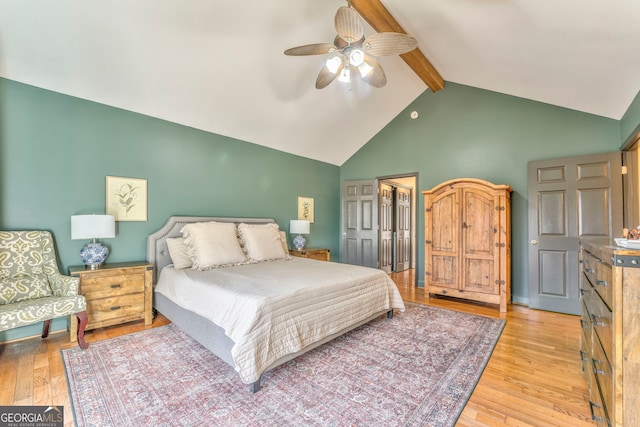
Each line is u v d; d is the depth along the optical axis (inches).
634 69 98.0
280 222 200.4
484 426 64.0
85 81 113.7
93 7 91.4
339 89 165.9
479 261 151.2
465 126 179.3
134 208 133.5
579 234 136.5
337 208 245.6
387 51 95.0
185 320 105.3
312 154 218.1
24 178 107.0
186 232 136.3
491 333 114.5
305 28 120.9
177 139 148.2
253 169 183.5
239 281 102.3
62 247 115.1
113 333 112.6
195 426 63.1
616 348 45.3
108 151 126.3
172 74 121.5
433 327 120.9
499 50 120.5
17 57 99.2
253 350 75.4
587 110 139.6
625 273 44.8
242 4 103.2
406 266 270.5
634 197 126.7
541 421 65.6
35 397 72.4
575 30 90.6
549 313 140.4
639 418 43.6
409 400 72.7
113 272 114.0
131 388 76.5
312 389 77.0
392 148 211.6
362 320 114.0
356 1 108.3
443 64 157.4
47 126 111.7
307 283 99.8
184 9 99.2
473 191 153.3
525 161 159.0
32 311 86.9
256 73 135.3
